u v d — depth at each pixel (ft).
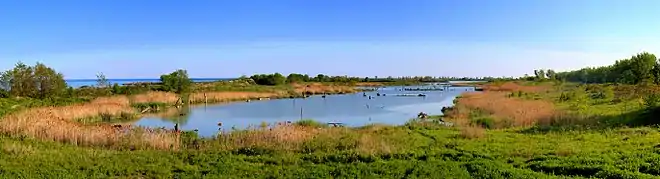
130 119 137.80
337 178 46.42
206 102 204.64
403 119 134.82
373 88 379.14
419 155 56.49
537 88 243.19
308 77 410.52
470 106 146.10
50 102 139.64
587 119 88.28
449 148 63.46
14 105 120.47
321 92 292.40
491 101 152.46
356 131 84.79
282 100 225.76
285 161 55.67
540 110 107.34
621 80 203.10
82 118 120.78
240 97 226.99
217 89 254.47
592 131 74.28
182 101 194.49
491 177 44.73
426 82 583.58
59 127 72.28
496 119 100.07
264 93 252.01
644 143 59.16
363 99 231.71
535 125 88.12
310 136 73.26
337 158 55.93
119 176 48.14
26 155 55.83
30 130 71.05
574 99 140.05
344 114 153.07
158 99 185.26
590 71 315.17
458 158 54.60
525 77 418.51
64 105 134.21
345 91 310.86
